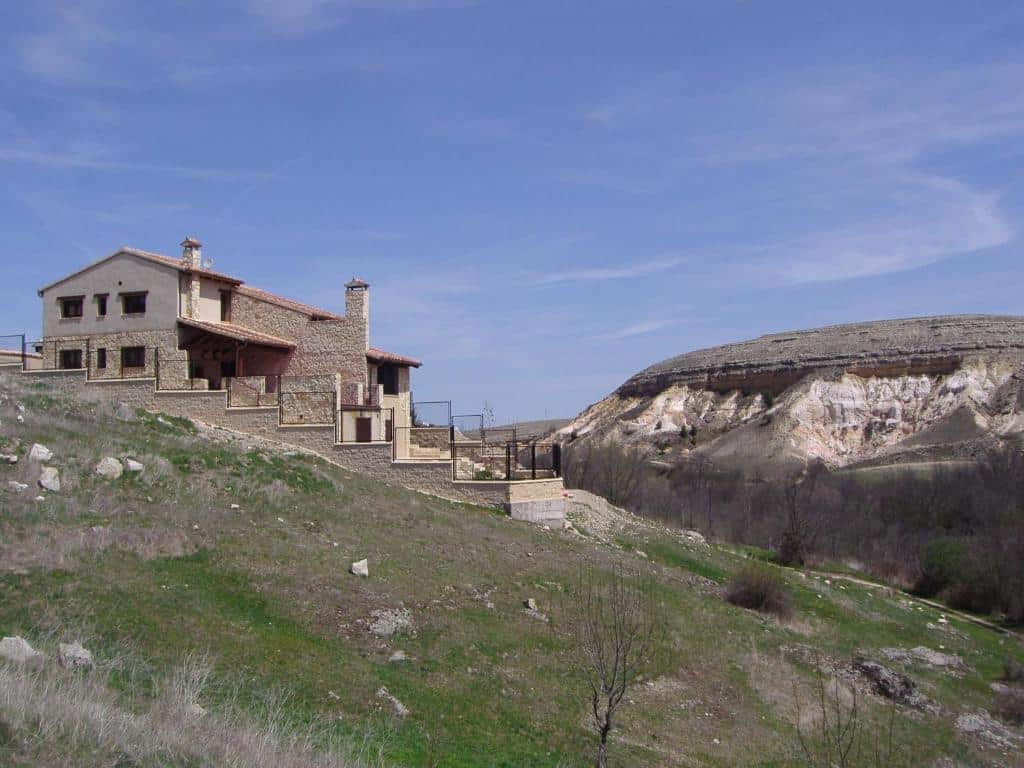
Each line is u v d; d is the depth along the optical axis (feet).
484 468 119.55
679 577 101.65
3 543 54.85
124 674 40.93
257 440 107.04
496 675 57.98
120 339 119.85
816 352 363.15
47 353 122.93
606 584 82.69
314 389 109.91
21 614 46.01
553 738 51.52
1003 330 337.11
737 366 377.30
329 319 123.75
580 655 64.49
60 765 27.66
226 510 73.61
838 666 84.38
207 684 42.47
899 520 185.68
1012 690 87.97
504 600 71.61
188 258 122.62
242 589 58.23
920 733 71.20
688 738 58.75
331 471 100.22
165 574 56.95
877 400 327.26
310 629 55.67
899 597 132.57
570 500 123.54
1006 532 150.61
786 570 128.67
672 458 328.29
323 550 69.92
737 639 82.48
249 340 116.06
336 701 46.70
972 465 226.99
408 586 67.46
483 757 45.68
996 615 130.82
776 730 64.13
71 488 69.10
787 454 297.53
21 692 31.37
